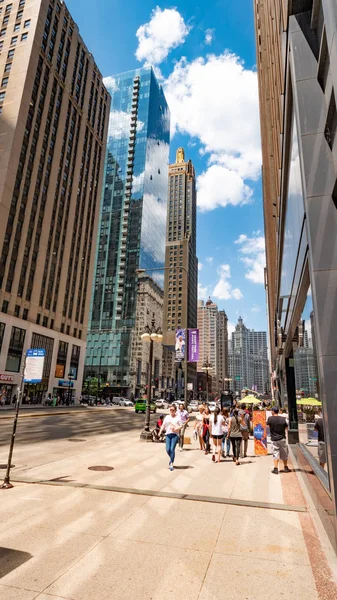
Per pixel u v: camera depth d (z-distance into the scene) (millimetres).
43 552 4449
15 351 48062
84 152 70062
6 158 48500
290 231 10672
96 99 75875
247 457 13188
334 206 5410
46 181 56844
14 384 47531
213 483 8484
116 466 10242
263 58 23625
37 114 54750
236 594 3570
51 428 21250
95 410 44312
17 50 54250
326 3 4391
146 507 6395
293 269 10148
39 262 54219
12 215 49156
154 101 133750
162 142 141875
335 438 4637
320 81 5992
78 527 5320
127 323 108062
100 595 3510
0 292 46469
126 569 4055
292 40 6465
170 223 192375
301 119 5996
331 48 4305
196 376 162000
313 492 6930
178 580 3832
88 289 69562
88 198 70812
